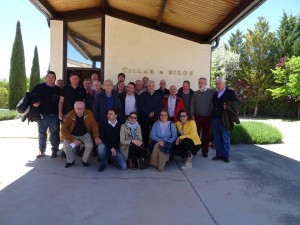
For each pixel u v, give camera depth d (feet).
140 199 11.92
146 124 19.44
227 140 19.01
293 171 17.01
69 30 25.62
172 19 23.70
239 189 13.47
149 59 25.52
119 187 13.37
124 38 25.48
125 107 19.35
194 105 20.30
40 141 18.75
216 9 19.10
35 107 18.06
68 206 11.05
